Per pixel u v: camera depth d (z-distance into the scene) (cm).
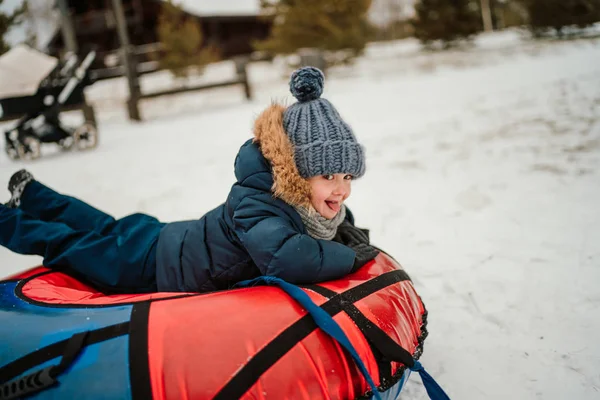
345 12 1393
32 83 694
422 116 695
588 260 263
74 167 610
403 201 387
